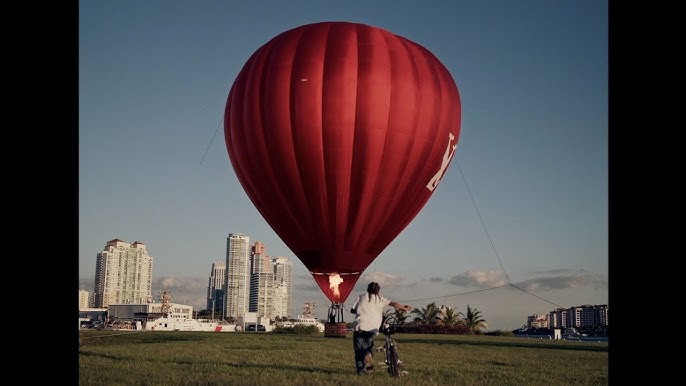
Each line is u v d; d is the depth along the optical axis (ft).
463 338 115.34
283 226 77.77
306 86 73.10
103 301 632.38
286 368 41.91
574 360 57.98
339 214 75.00
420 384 33.81
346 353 58.80
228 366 41.70
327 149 72.95
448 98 78.02
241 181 79.97
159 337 87.61
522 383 37.27
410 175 75.41
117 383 31.63
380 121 72.84
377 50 75.20
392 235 78.48
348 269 78.13
